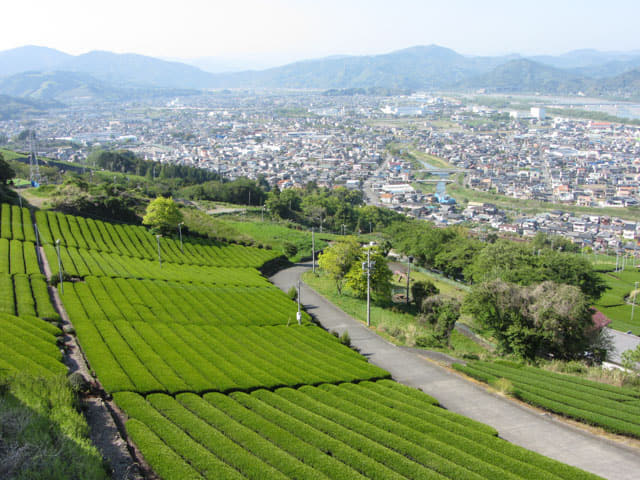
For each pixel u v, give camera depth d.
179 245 134.00
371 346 78.75
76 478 32.75
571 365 71.50
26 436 35.19
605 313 129.88
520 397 57.88
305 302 105.44
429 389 61.75
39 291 77.25
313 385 58.12
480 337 92.69
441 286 131.25
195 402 47.78
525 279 99.50
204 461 36.78
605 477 42.56
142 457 38.50
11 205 129.38
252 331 77.25
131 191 176.12
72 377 47.78
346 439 43.34
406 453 42.22
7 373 45.62
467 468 40.34
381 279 105.12
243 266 128.62
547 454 46.41
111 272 94.56
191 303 87.25
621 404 54.06
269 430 43.47
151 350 59.66
